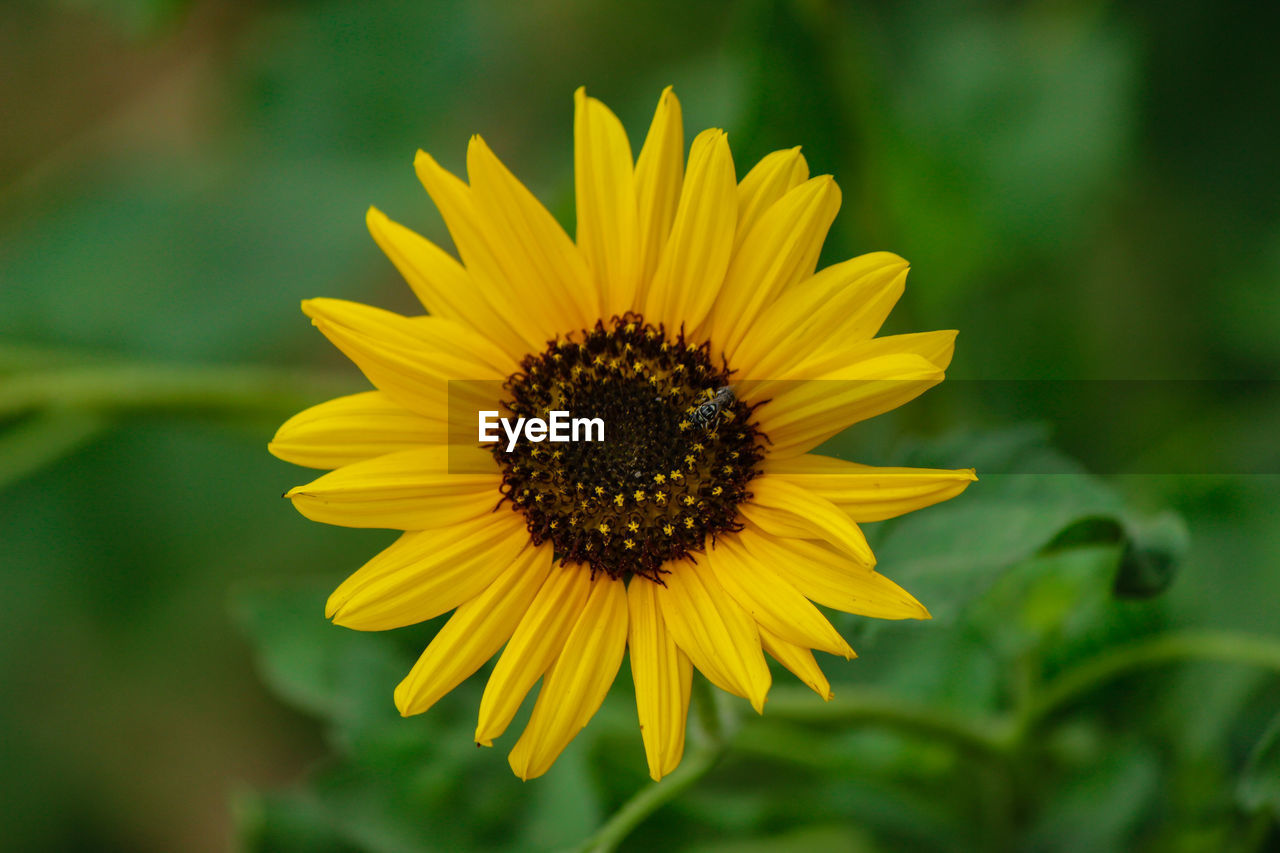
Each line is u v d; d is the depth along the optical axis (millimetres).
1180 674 474
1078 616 467
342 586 414
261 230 554
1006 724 465
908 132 530
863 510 410
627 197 421
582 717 415
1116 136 525
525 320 425
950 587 427
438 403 419
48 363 524
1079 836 474
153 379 497
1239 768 471
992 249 525
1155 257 550
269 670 482
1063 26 537
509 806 471
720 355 425
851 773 477
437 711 477
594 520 421
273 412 500
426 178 418
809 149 487
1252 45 543
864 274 415
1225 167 548
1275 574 480
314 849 473
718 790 499
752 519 419
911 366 410
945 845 481
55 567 558
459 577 417
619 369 425
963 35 542
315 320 414
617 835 427
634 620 418
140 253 554
